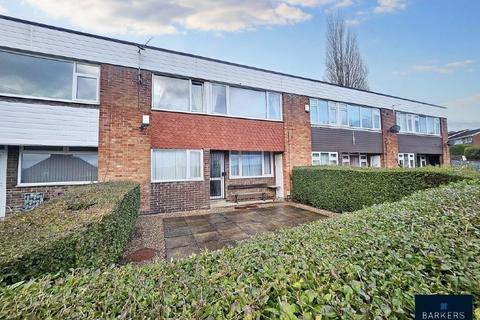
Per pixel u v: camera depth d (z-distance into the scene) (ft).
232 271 6.15
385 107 48.96
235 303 4.56
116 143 26.07
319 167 32.48
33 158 23.94
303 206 32.37
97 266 8.82
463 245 6.71
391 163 48.26
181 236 19.62
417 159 56.80
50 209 10.79
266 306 4.58
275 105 37.42
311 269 5.83
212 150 34.14
